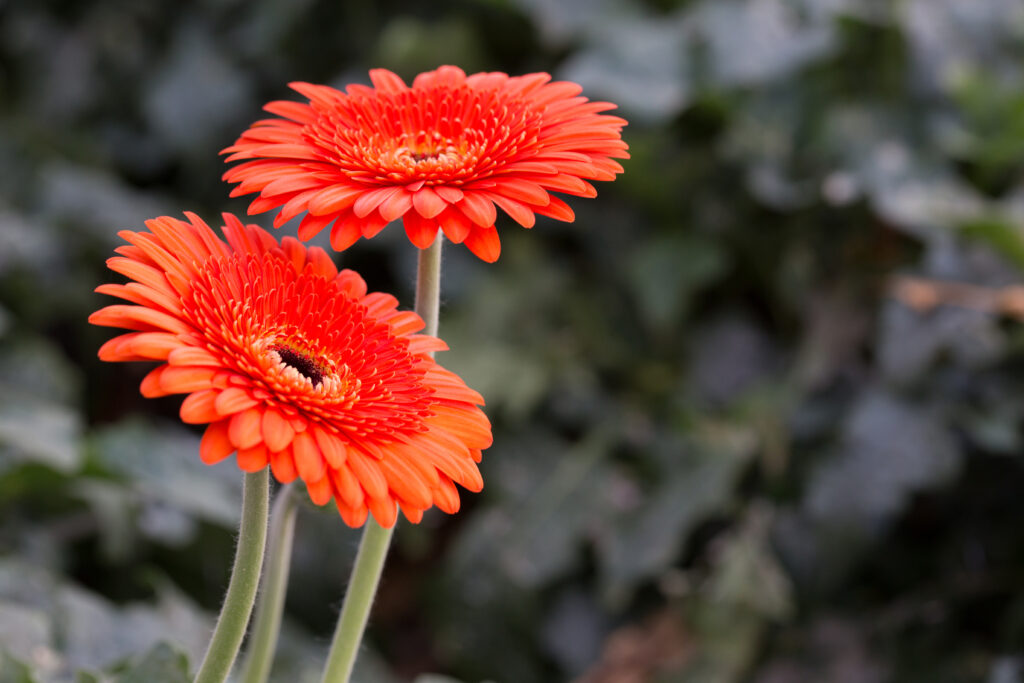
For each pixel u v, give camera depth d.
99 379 1.86
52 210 1.70
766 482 1.52
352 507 0.76
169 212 1.79
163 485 1.23
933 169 1.60
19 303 1.68
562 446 1.58
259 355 0.77
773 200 1.58
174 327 0.76
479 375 1.56
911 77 1.68
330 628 1.49
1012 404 1.41
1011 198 1.51
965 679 1.34
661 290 1.63
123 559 1.32
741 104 1.66
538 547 1.49
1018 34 1.72
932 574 1.51
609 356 1.68
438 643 1.50
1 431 1.16
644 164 1.64
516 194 0.80
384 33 1.88
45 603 1.03
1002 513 1.52
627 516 1.50
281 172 0.80
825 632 1.42
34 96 2.00
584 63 1.67
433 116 0.83
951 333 1.41
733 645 1.38
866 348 1.59
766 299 1.75
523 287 1.68
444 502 0.78
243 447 0.75
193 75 1.91
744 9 1.70
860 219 1.63
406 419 0.79
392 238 1.70
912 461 1.39
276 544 0.87
